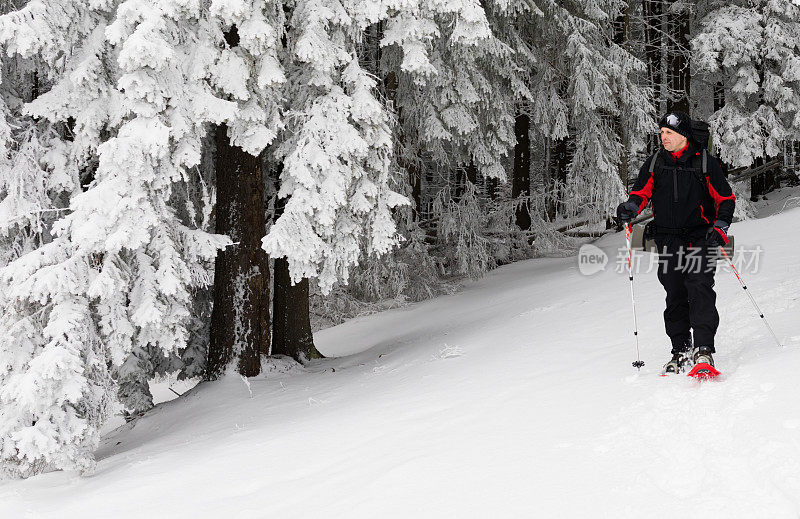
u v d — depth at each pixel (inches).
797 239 350.3
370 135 287.1
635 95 588.4
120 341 243.3
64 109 246.1
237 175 336.5
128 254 255.1
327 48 270.7
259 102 270.4
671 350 178.4
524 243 633.0
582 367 185.9
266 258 358.9
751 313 201.6
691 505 92.5
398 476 127.3
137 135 231.9
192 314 367.2
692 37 718.5
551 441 129.3
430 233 650.2
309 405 244.1
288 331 412.2
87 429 221.3
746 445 104.7
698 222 155.7
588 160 576.1
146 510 141.6
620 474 107.8
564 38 533.3
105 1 237.0
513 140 452.8
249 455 172.4
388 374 269.6
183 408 306.2
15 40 225.8
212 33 254.7
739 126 643.5
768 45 619.2
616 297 306.3
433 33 283.9
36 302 233.1
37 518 151.5
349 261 293.7
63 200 282.8
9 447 213.9
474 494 112.4
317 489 133.0
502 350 245.9
